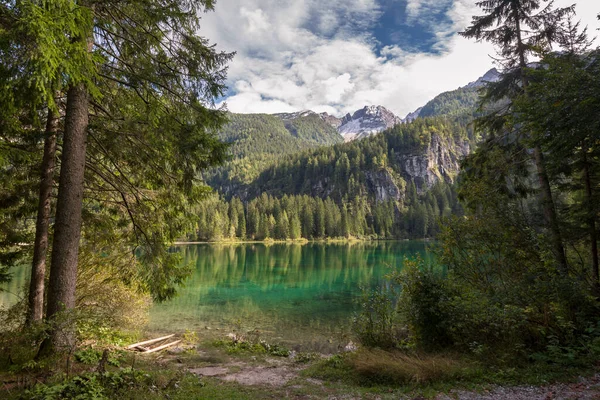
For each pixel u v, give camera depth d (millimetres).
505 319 6234
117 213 8688
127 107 7344
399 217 131375
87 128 6305
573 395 4504
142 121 6555
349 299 21266
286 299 21234
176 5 6422
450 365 5758
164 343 11102
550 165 8492
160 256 8070
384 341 7562
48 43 3629
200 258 50656
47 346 5617
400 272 8039
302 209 112000
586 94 5949
